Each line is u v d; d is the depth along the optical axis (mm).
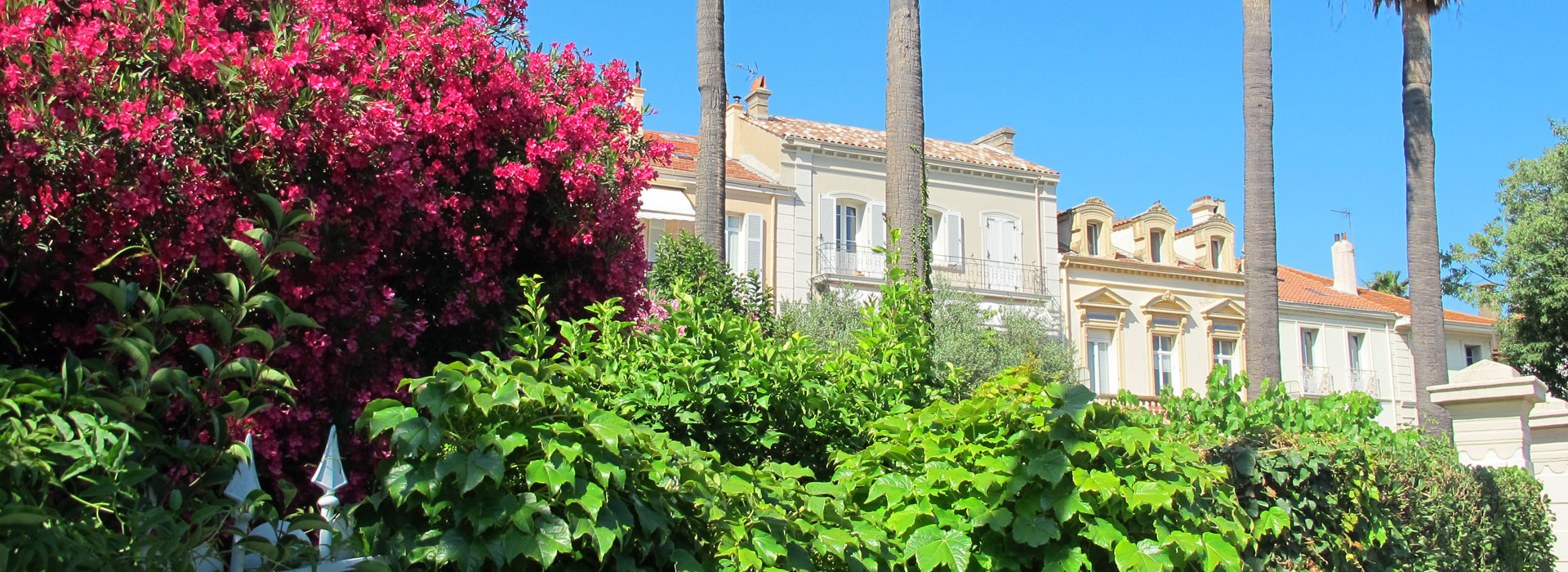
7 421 2768
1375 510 6945
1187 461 5223
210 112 4332
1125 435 4934
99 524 2883
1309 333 35406
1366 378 35406
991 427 5094
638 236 6684
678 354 5379
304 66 4621
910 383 6633
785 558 4082
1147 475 5176
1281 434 6934
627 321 6016
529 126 5969
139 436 2982
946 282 23781
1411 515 7242
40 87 3887
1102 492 4816
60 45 3941
